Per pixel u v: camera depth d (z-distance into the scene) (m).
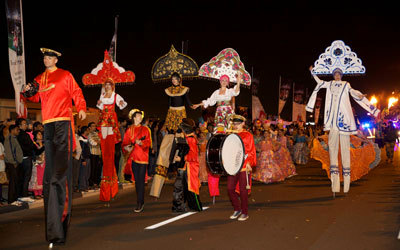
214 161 6.54
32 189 9.02
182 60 9.48
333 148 9.27
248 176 7.07
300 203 8.39
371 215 7.01
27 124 9.29
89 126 10.59
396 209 7.48
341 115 9.37
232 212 7.54
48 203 5.40
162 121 14.08
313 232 5.88
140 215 7.39
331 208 7.75
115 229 6.25
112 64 9.52
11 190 8.43
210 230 6.08
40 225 6.68
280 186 11.28
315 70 10.00
